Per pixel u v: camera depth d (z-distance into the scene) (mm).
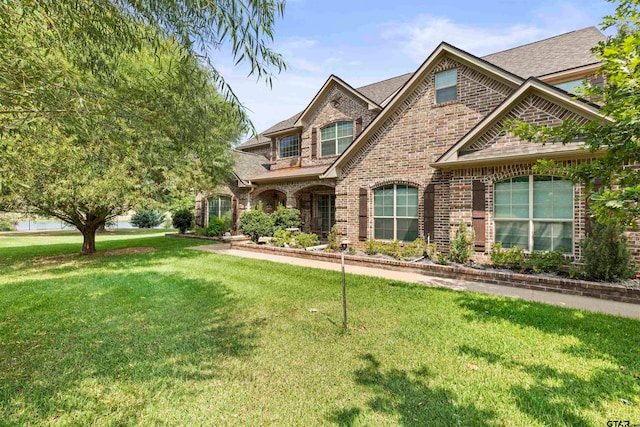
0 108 3535
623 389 3311
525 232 8883
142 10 3660
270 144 22297
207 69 4297
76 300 6570
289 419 2898
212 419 2900
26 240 21141
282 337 4664
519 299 6547
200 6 3475
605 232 7109
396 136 12039
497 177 9180
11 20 3295
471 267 8898
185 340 4578
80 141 4148
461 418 2881
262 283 7992
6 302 6434
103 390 3357
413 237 11672
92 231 13852
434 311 5789
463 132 10625
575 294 6949
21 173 5332
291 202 17125
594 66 9688
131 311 5867
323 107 16922
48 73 3441
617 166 3934
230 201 20953
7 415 2951
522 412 2963
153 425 2824
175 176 12906
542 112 8484
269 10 3695
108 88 4301
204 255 13109
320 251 12102
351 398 3197
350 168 13406
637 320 5289
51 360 4012
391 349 4250
